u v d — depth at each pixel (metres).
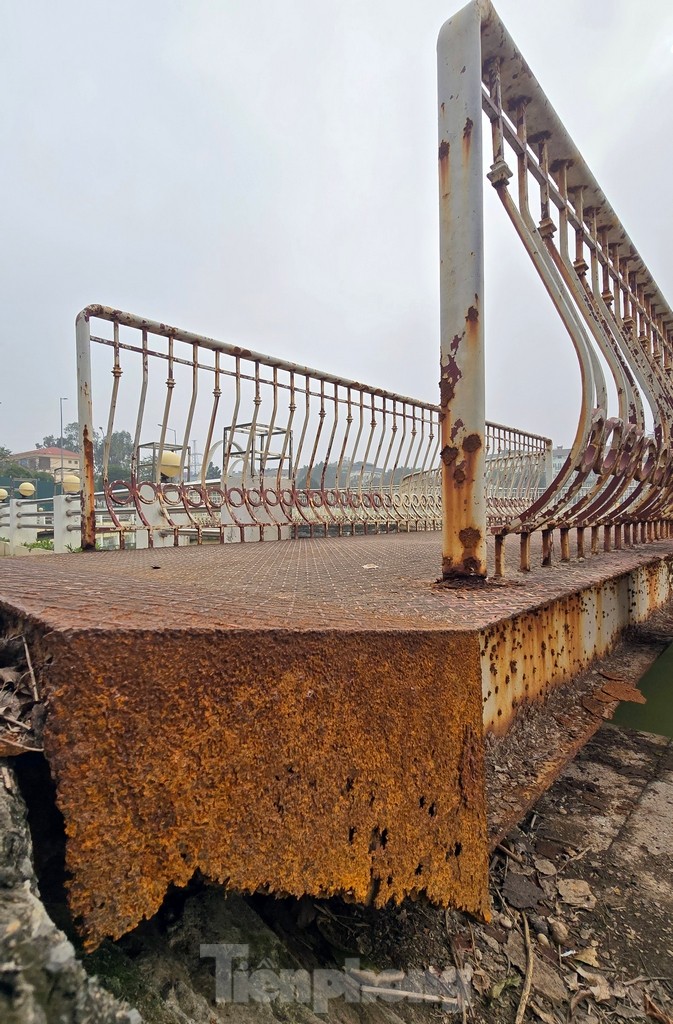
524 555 1.70
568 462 1.58
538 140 1.67
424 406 5.87
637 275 2.36
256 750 0.60
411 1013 0.84
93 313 2.77
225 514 5.05
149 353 2.98
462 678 0.83
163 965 0.67
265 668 0.62
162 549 2.95
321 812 0.65
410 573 1.67
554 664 1.57
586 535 4.02
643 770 1.75
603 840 1.37
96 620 0.59
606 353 1.82
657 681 2.45
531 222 1.55
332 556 2.43
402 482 6.07
